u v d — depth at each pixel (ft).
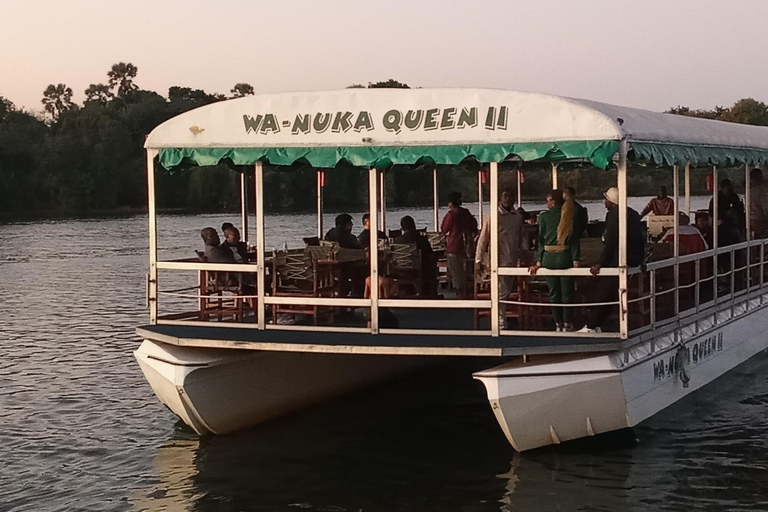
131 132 314.55
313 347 34.94
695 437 38.14
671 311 42.32
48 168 289.94
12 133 297.94
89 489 34.37
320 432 40.24
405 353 34.04
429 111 34.91
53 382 52.49
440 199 127.65
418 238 42.80
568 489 32.89
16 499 33.53
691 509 31.09
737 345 48.14
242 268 38.09
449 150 34.73
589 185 102.47
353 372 45.27
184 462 36.91
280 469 35.83
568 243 34.63
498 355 33.09
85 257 136.36
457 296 43.47
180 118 37.73
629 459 35.68
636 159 37.63
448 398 45.88
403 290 42.86
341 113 35.73
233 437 39.73
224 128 37.17
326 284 39.81
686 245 45.75
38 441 40.63
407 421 41.88
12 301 89.10
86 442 40.29
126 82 444.96
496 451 37.29
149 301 39.63
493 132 34.30
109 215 264.93
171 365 36.63
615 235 35.83
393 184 123.95
